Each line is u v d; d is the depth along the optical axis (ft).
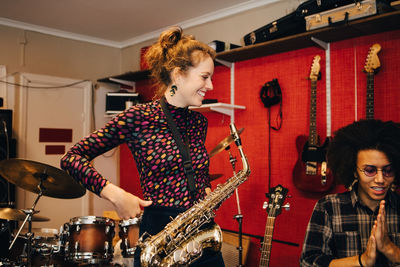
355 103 8.91
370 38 8.68
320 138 9.47
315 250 4.50
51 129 14.98
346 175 4.57
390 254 3.68
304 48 9.93
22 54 14.28
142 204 3.58
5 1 11.96
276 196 7.50
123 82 15.78
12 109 13.99
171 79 4.26
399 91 8.17
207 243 4.17
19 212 9.21
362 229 4.42
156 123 4.02
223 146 9.14
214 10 12.84
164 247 3.85
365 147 4.17
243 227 11.17
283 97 10.34
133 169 16.12
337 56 9.28
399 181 4.40
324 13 8.32
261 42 9.97
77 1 11.98
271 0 11.37
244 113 11.37
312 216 4.70
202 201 4.18
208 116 12.53
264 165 10.75
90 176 3.50
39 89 14.71
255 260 10.64
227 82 11.93
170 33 4.42
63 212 15.21
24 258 9.49
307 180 9.04
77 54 15.85
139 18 13.70
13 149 13.17
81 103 15.89
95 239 9.12
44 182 8.78
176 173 4.01
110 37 16.28
